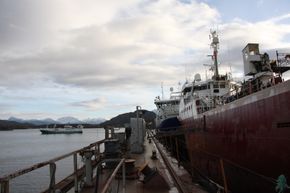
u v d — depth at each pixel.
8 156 57.41
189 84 27.45
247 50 14.32
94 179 9.98
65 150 68.06
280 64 13.30
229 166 14.38
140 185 10.04
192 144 22.22
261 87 12.77
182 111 28.03
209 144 17.53
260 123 11.06
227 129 14.39
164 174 12.62
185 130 24.16
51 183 6.51
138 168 11.49
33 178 29.77
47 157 55.00
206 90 26.50
